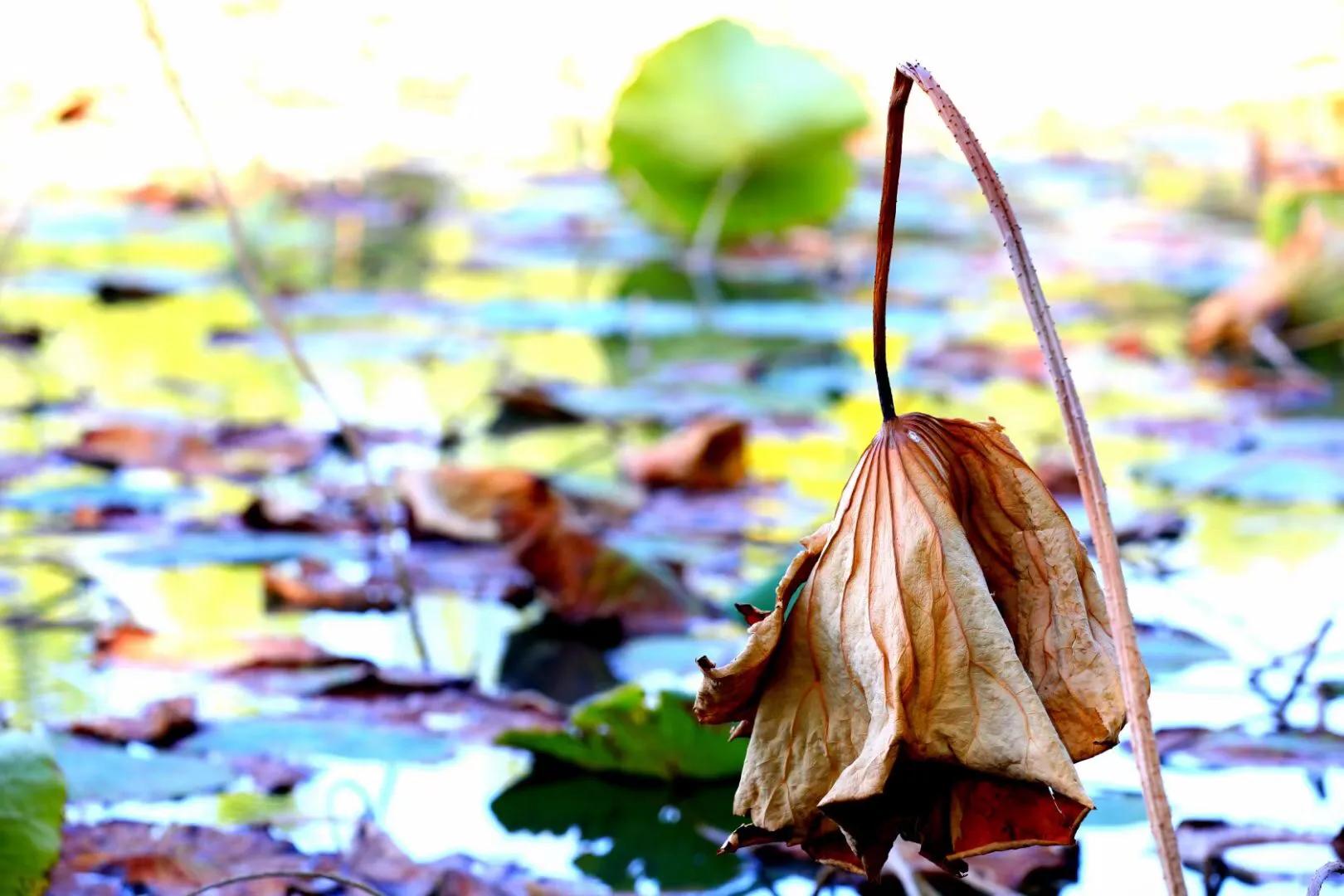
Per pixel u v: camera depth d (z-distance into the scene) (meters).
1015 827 2.27
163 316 9.02
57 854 2.62
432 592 4.21
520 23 13.80
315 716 3.20
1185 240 11.76
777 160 10.06
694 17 14.11
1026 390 7.31
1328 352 8.02
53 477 5.42
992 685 2.27
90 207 11.70
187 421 6.21
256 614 4.03
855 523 2.30
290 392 6.98
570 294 9.89
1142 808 2.95
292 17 12.24
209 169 3.57
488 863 2.80
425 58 13.41
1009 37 13.70
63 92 10.71
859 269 10.92
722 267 11.17
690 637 3.90
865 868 2.27
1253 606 4.10
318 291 9.83
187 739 3.04
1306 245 8.08
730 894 2.77
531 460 5.80
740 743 2.98
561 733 3.01
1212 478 5.31
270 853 2.80
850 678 2.29
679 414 6.48
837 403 6.88
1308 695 3.43
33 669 3.51
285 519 4.77
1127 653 2.22
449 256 11.49
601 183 14.13
